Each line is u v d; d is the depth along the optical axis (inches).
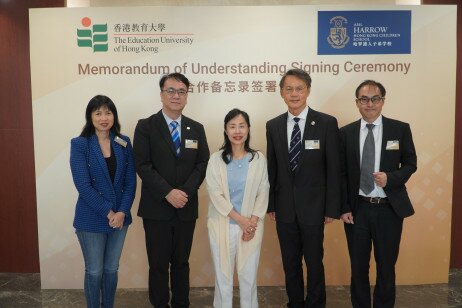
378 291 107.3
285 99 107.2
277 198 110.0
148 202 109.3
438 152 134.4
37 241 150.6
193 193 107.3
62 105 131.0
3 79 144.3
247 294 106.3
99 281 102.9
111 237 104.6
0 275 149.0
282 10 130.1
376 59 131.7
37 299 129.7
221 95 132.5
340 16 130.3
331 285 138.1
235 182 106.4
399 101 133.0
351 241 107.9
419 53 131.9
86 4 144.8
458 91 146.3
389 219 103.7
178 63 131.3
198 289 136.5
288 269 112.0
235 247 107.7
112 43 130.3
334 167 104.7
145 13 129.6
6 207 149.2
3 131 145.9
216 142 133.9
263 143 133.8
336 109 132.9
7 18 143.0
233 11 130.0
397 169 104.4
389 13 130.5
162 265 110.4
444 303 124.0
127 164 105.9
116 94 131.6
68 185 133.3
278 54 131.3
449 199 135.9
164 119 109.9
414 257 137.4
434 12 130.9
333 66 131.8
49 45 129.6
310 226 106.0
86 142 100.1
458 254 151.1
